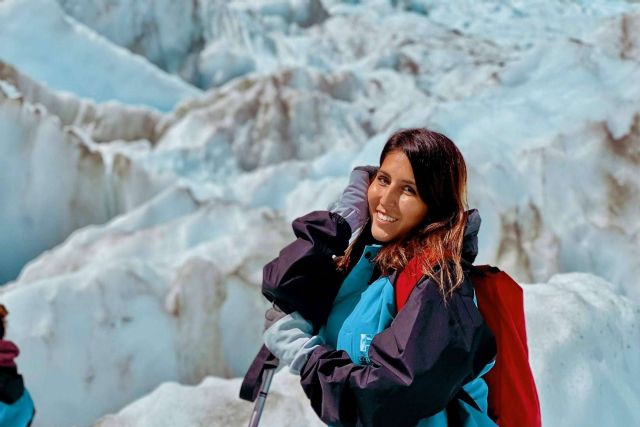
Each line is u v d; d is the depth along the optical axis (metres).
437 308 1.18
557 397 2.49
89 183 8.25
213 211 6.47
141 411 2.79
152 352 5.05
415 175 1.29
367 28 15.66
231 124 9.66
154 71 11.84
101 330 5.01
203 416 2.71
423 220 1.32
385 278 1.32
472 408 1.28
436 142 1.30
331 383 1.23
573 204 4.99
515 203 5.09
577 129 5.28
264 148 9.40
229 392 2.88
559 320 2.74
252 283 5.36
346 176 7.29
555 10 19.42
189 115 9.98
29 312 4.98
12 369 2.85
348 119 9.79
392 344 1.18
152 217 6.95
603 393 2.58
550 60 6.62
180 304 5.16
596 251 4.81
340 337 1.36
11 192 7.94
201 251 5.75
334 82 10.72
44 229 8.11
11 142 7.98
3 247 7.92
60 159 8.15
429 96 10.53
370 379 1.17
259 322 5.27
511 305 1.30
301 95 9.78
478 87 6.86
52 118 8.21
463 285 1.22
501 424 1.32
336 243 1.42
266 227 6.09
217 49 13.48
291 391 2.77
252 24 14.98
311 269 1.40
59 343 4.91
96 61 11.41
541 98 6.14
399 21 16.81
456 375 1.16
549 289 2.99
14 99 8.04
